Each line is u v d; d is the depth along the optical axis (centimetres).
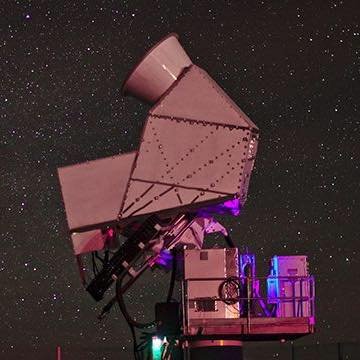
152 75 1345
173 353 1397
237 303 1318
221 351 1318
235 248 1328
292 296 1332
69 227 1340
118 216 1331
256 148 1332
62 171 1346
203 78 1319
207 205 1312
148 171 1324
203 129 1312
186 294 1312
